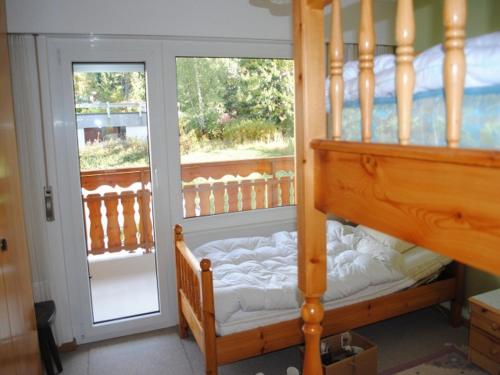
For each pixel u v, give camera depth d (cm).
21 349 193
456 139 75
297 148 131
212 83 304
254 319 221
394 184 90
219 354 213
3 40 201
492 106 75
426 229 81
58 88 262
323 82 123
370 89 98
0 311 164
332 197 116
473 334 254
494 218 67
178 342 290
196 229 312
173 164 297
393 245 287
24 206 259
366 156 99
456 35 73
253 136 324
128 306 311
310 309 142
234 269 251
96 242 301
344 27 316
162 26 274
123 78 281
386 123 105
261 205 335
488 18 270
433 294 280
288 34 308
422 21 315
